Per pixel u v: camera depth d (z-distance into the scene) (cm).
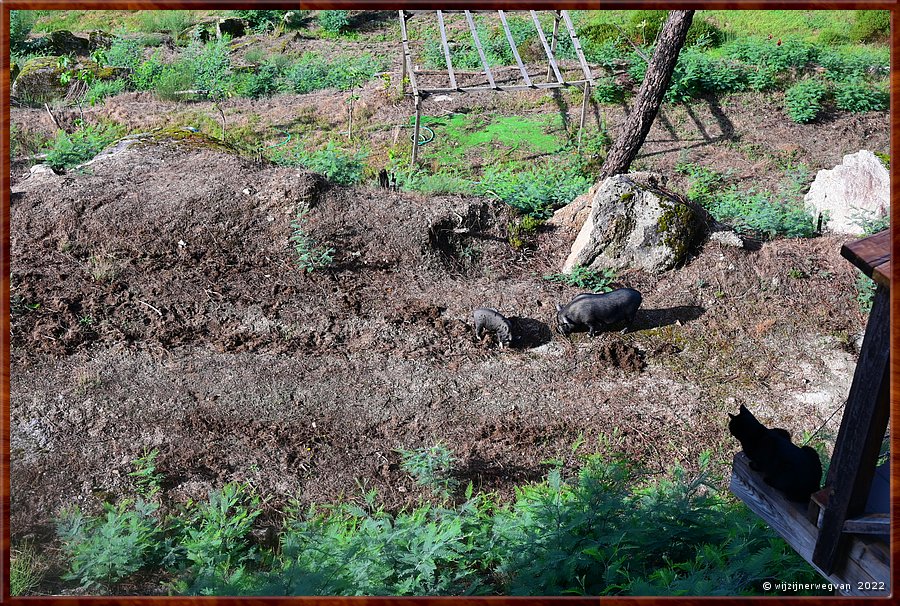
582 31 2019
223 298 923
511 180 1318
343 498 710
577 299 927
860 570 362
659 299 1002
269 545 652
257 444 747
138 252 962
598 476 646
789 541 420
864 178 1224
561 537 553
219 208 1045
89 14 2461
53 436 705
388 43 2184
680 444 803
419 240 1057
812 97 1698
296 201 1065
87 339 827
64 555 595
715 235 1069
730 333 951
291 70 1936
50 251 943
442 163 1500
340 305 950
